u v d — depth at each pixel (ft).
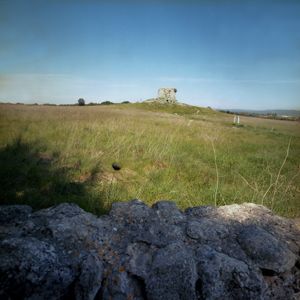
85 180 14.97
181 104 144.05
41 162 16.84
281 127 81.10
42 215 8.07
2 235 6.86
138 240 7.29
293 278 6.93
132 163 19.06
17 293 5.44
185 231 7.91
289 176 20.11
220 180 17.79
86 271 6.19
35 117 39.91
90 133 27.17
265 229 8.39
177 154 22.34
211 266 6.34
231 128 58.29
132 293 6.29
